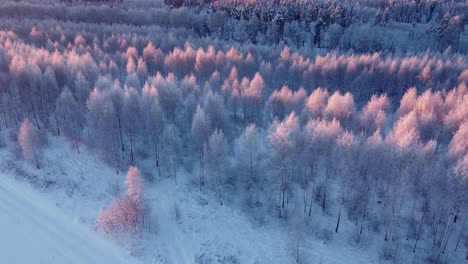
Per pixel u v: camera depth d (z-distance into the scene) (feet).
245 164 154.20
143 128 182.70
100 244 130.21
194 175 166.30
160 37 370.53
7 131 199.62
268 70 275.39
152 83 223.10
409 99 217.56
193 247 130.31
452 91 230.68
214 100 187.73
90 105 176.04
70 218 142.82
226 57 293.02
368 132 189.57
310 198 150.61
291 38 425.28
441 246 125.70
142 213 134.21
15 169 169.58
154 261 123.65
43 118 204.85
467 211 124.36
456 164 129.90
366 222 139.23
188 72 286.25
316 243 131.64
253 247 130.62
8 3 463.01
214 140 149.38
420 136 177.58
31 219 142.92
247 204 149.79
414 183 142.41
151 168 171.12
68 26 400.88
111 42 340.80
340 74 287.69
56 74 233.76
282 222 141.90
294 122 155.22
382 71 285.43
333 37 409.49
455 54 352.08
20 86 208.03
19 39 328.08
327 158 153.48
